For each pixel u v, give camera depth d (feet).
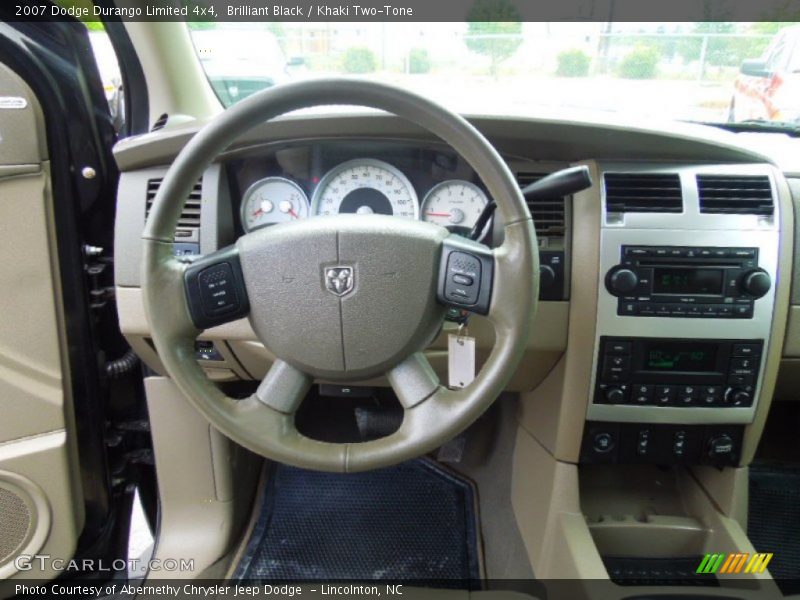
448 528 4.71
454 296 2.32
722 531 3.73
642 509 4.14
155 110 4.45
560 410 3.63
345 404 5.47
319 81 2.01
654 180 3.36
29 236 3.40
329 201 3.48
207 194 3.36
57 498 3.84
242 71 4.75
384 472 5.26
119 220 3.42
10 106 3.17
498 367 2.31
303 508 4.88
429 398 2.42
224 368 3.82
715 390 3.46
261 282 2.33
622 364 3.43
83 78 3.70
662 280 3.35
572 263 3.38
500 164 2.12
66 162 3.45
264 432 2.41
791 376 3.97
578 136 3.22
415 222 2.36
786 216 3.35
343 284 2.30
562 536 3.65
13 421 3.62
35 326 3.54
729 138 3.64
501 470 4.91
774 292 3.36
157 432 4.09
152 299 2.24
